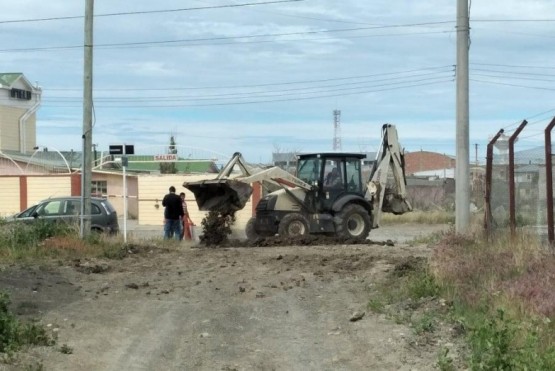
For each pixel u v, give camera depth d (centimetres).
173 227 2147
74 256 1521
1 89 5350
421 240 1934
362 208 2100
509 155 1517
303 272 1349
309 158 2133
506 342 691
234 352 805
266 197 2109
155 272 1384
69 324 921
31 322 902
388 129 2244
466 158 1692
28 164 4569
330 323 948
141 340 857
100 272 1370
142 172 4838
